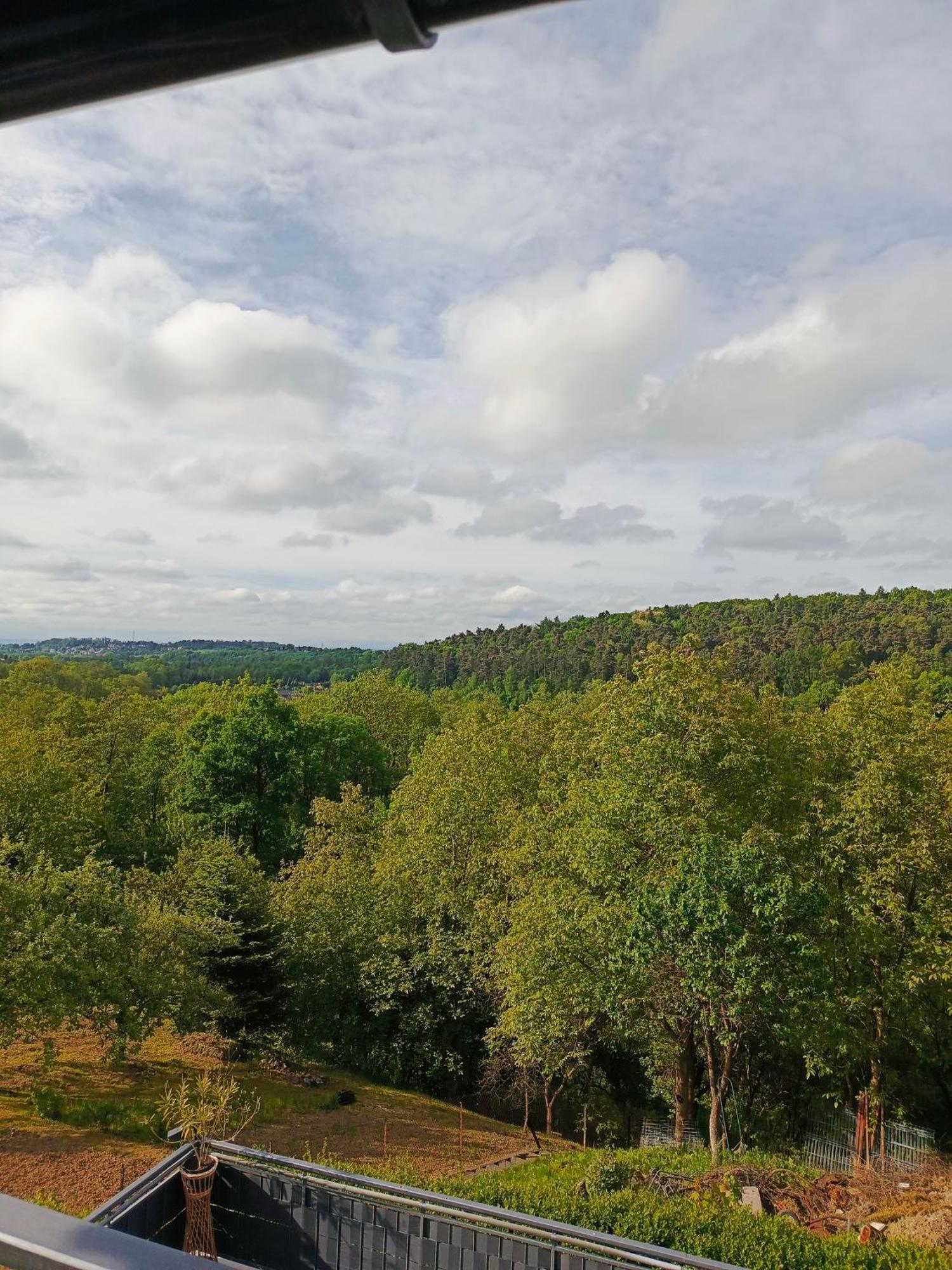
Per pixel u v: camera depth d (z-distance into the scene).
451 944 29.39
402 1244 10.35
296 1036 28.67
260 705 47.75
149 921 25.42
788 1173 15.49
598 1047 25.94
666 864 19.64
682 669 21.86
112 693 77.88
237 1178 11.23
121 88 1.04
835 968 19.47
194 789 45.84
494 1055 26.38
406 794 37.19
